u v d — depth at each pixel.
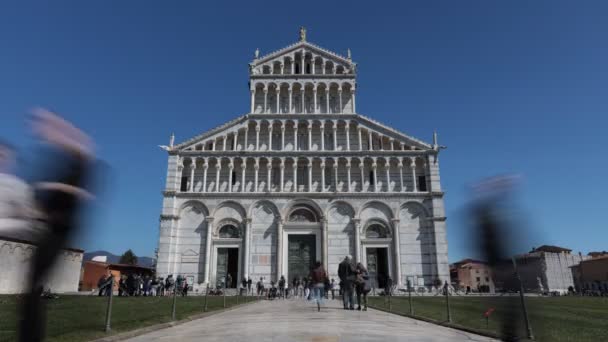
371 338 12.45
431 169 56.53
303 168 57.97
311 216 55.53
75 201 4.70
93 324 15.76
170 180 55.62
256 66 63.03
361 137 59.44
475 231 8.49
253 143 58.78
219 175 56.91
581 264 84.25
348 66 63.09
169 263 52.38
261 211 55.28
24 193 4.26
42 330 4.98
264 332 13.84
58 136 4.57
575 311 25.53
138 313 21.20
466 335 13.99
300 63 63.62
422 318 19.73
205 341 12.07
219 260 53.75
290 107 60.38
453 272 77.88
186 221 54.69
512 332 10.28
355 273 25.55
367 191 56.38
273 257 53.62
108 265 68.19
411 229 54.72
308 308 26.64
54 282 4.89
